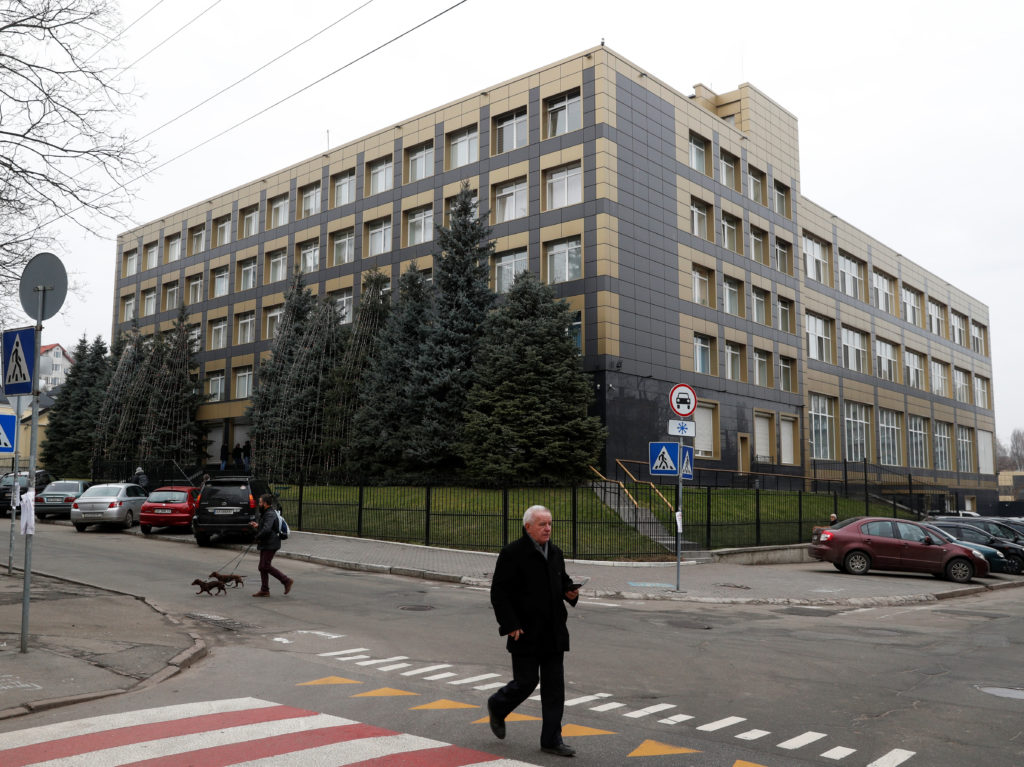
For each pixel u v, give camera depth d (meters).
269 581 15.87
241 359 48.44
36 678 7.38
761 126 41.88
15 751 5.39
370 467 32.88
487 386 29.61
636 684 7.86
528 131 34.62
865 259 51.62
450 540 22.09
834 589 17.23
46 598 12.33
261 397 39.66
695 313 35.69
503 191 35.66
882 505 37.19
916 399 55.97
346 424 35.53
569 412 28.20
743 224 39.50
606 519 24.19
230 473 43.47
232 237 50.19
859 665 9.06
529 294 29.41
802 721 6.61
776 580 18.55
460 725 6.23
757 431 38.84
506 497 21.67
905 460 53.72
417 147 39.78
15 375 8.84
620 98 33.25
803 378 42.47
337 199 43.84
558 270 33.28
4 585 13.66
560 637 5.62
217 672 8.19
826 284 47.66
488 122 36.25
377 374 32.41
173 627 10.45
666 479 32.69
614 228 32.19
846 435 47.78
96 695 6.97
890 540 20.56
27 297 8.87
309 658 8.96
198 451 49.38
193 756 5.31
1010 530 24.86
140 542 22.98
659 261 34.12
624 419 31.53
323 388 37.94
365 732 5.94
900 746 5.97
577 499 26.20
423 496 26.83
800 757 5.65
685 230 35.84
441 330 30.78
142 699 6.96
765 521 25.25
